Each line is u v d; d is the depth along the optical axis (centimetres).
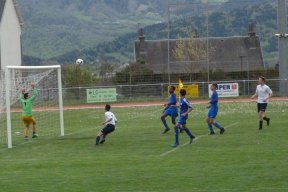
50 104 4481
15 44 8606
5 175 1948
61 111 3400
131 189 1625
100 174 1886
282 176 1730
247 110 4884
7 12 8419
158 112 5172
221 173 1814
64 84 7062
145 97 7000
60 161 2241
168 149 2477
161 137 2989
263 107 3189
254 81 6900
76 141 2978
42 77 4416
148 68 7238
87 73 7188
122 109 5772
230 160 2078
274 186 1591
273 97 6706
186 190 1582
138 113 5112
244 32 11562
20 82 4294
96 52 16238
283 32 6869
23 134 3531
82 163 2155
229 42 10862
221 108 5241
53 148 2705
